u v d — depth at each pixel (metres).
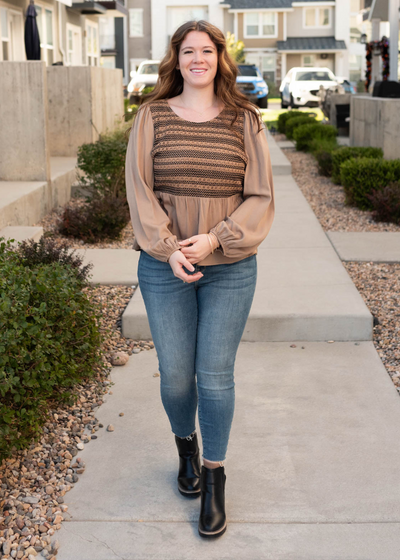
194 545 2.44
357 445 3.09
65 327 3.37
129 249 6.21
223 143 2.33
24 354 2.80
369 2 15.77
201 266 2.37
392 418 3.33
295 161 12.69
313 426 3.26
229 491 2.75
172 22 38.56
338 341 4.32
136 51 39.00
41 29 14.70
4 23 12.66
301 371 3.87
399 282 5.26
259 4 38.16
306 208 8.15
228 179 2.35
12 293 3.05
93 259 5.79
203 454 2.50
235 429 3.23
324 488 2.76
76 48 18.47
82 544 2.45
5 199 6.64
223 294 2.39
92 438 3.18
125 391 3.65
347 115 16.06
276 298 4.65
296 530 2.51
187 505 2.67
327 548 2.41
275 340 4.34
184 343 2.44
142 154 2.36
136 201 2.33
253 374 3.84
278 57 38.66
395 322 4.51
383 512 2.61
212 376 2.41
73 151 10.52
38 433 3.08
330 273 5.28
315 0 38.25
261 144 2.39
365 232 6.85
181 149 2.30
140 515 2.61
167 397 2.54
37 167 7.88
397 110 9.04
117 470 2.91
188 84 2.36
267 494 2.72
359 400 3.52
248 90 25.47
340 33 38.47
